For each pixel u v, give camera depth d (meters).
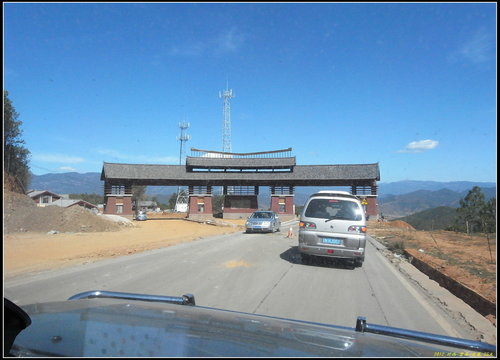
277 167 59.53
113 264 11.50
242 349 2.15
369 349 2.43
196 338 2.29
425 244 19.38
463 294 8.36
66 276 9.47
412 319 6.37
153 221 47.66
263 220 26.78
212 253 14.37
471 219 34.53
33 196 65.31
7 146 38.88
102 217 31.16
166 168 58.88
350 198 11.28
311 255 11.62
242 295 7.64
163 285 8.48
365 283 9.27
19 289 7.96
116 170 55.44
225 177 58.88
